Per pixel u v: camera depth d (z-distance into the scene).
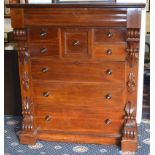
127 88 2.41
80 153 2.49
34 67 2.52
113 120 2.51
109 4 2.21
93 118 2.54
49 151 2.54
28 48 2.48
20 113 3.29
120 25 2.27
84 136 2.59
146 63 4.23
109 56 2.36
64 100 2.54
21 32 2.40
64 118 2.59
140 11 2.19
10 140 2.76
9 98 3.26
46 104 2.59
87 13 2.28
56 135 2.64
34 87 2.57
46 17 2.35
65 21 2.33
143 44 2.80
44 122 2.64
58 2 2.84
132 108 2.45
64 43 2.40
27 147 2.62
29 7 2.32
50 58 2.46
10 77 3.18
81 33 2.35
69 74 2.47
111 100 2.47
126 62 2.36
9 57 3.12
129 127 2.48
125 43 2.31
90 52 2.38
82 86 2.48
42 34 2.41
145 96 3.86
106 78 2.42
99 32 2.32
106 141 2.57
